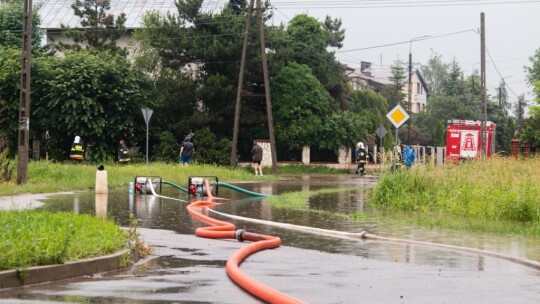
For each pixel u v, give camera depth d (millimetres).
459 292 11672
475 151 62500
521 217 23844
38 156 61844
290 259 15250
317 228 21188
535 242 18500
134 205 28047
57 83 58562
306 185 44656
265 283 12336
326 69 71875
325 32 75688
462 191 27172
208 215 25000
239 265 14312
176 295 11070
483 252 16281
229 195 35625
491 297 11289
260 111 65688
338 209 28078
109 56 61688
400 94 113438
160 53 63656
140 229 20312
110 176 40875
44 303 10289
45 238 13156
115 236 15234
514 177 28391
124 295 10992
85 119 57719
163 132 62031
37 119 60188
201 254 15727
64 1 81625
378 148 79938
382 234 20047
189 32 64125
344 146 69688
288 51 66188
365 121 71438
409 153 54094
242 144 66875
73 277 12469
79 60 60312
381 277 13078
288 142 66938
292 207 28688
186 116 62906
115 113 60312
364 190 39750
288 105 66000
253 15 64625
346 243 18188
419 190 29688
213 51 62125
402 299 11055
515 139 63062
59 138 60219
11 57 60219
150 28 66188
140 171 43875
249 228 21453
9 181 36062
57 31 76875
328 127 66875
